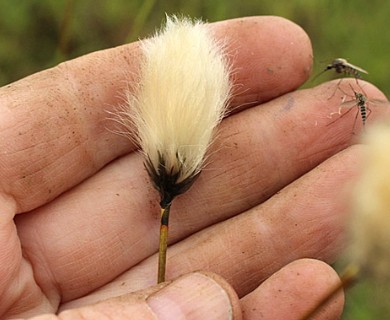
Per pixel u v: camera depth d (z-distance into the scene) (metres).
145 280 0.16
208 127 0.14
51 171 0.15
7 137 0.14
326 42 0.25
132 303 0.12
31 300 0.15
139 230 0.16
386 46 0.25
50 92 0.15
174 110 0.13
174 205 0.16
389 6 0.25
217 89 0.14
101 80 0.15
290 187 0.15
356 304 0.20
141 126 0.14
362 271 0.09
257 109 0.16
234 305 0.12
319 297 0.13
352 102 0.15
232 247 0.15
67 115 0.15
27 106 0.15
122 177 0.16
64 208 0.15
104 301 0.12
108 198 0.16
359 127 0.16
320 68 0.23
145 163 0.14
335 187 0.15
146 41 0.15
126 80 0.15
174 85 0.14
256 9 0.25
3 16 0.24
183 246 0.16
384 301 0.20
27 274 0.15
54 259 0.15
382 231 0.09
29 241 0.15
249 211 0.15
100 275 0.16
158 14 0.24
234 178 0.16
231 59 0.16
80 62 0.15
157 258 0.16
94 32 0.24
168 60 0.14
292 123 0.16
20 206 0.15
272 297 0.13
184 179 0.14
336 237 0.15
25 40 0.24
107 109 0.15
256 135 0.16
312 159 0.16
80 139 0.15
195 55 0.14
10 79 0.23
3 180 0.14
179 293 0.12
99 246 0.15
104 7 0.24
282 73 0.16
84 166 0.16
